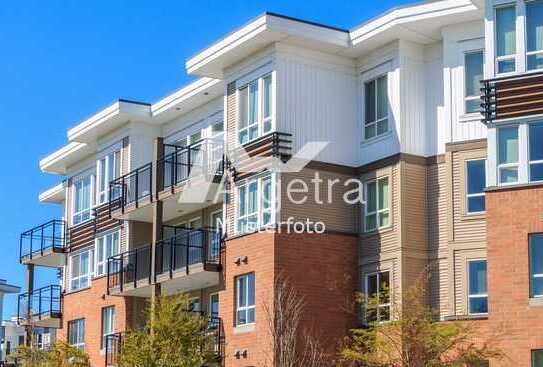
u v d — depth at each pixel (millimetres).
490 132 30328
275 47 35844
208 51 37812
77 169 52750
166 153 45906
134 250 43406
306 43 35969
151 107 45750
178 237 40812
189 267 38062
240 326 35625
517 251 29312
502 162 30109
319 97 36312
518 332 28938
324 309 34750
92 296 47969
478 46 33625
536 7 30219
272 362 33312
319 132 36125
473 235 32844
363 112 36594
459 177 33500
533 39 30141
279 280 34250
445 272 33500
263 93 36281
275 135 35219
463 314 32375
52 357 45594
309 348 33875
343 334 34875
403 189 34344
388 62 35594
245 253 35938
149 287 41844
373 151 35875
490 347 29219
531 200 29344
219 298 37062
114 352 42562
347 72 37031
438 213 34156
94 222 48812
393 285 34094
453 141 33875
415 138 34906
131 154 45781
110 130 47750
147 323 37219
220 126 42125
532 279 29031
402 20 34219
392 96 35219
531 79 29891
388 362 29516
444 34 34312
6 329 73938
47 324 53344
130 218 45000
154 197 41312
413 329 29188
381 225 35156
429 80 35188
